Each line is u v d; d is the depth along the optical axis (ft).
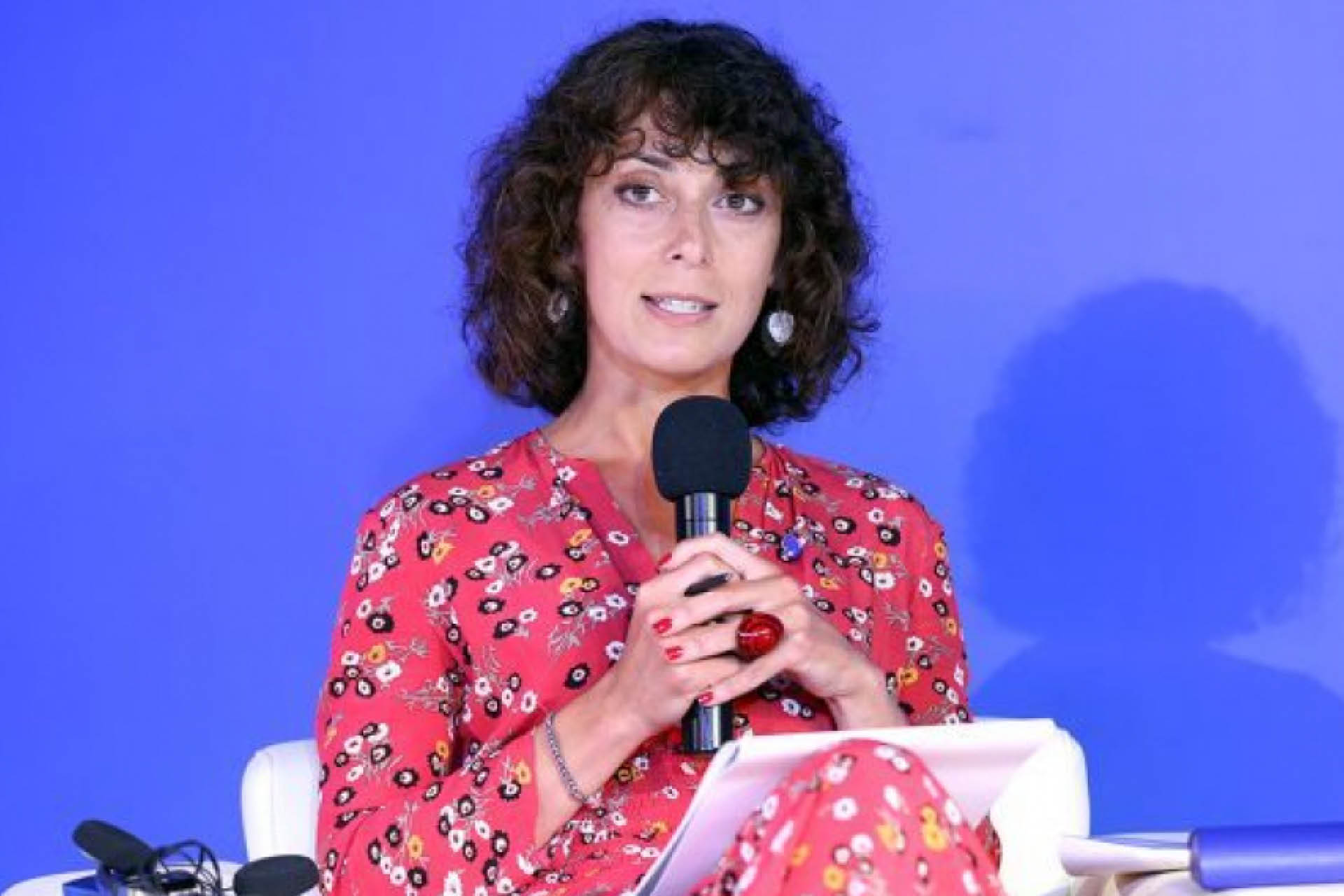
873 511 26.96
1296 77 34.91
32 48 37.14
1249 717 35.06
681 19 36.04
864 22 35.70
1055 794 28.09
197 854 36.24
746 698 24.85
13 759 37.11
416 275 36.42
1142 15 35.19
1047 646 35.53
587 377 27.14
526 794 23.34
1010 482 35.58
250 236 36.76
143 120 36.91
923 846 18.49
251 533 36.73
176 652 36.86
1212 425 35.12
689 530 23.34
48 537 37.09
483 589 25.25
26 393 37.14
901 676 26.50
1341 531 34.86
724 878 19.04
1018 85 35.45
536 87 36.04
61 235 37.06
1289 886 20.92
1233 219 35.06
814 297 27.32
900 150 35.68
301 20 36.65
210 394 36.81
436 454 36.40
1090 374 35.40
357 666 25.43
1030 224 35.47
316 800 27.20
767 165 25.35
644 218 25.43
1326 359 34.88
